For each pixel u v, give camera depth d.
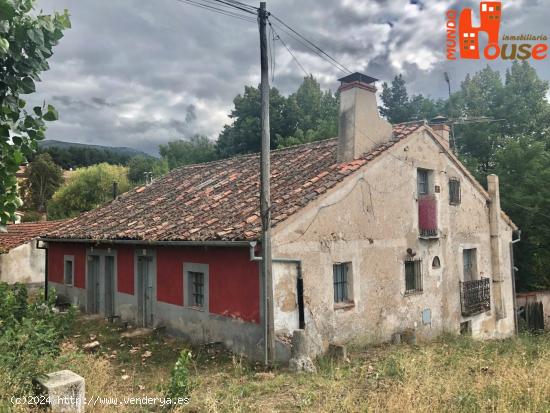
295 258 8.91
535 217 20.30
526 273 21.19
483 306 14.16
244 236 8.45
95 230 13.80
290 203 9.37
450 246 13.25
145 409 5.52
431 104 34.41
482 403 5.40
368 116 11.18
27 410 4.21
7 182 3.81
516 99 26.52
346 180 10.07
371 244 10.62
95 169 40.66
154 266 11.61
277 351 8.21
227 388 6.71
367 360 8.61
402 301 11.34
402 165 11.70
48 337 5.08
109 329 11.88
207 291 9.82
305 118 33.19
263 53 8.35
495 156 23.38
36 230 20.23
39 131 3.92
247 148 33.75
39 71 3.90
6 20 3.43
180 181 16.09
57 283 16.48
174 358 9.06
